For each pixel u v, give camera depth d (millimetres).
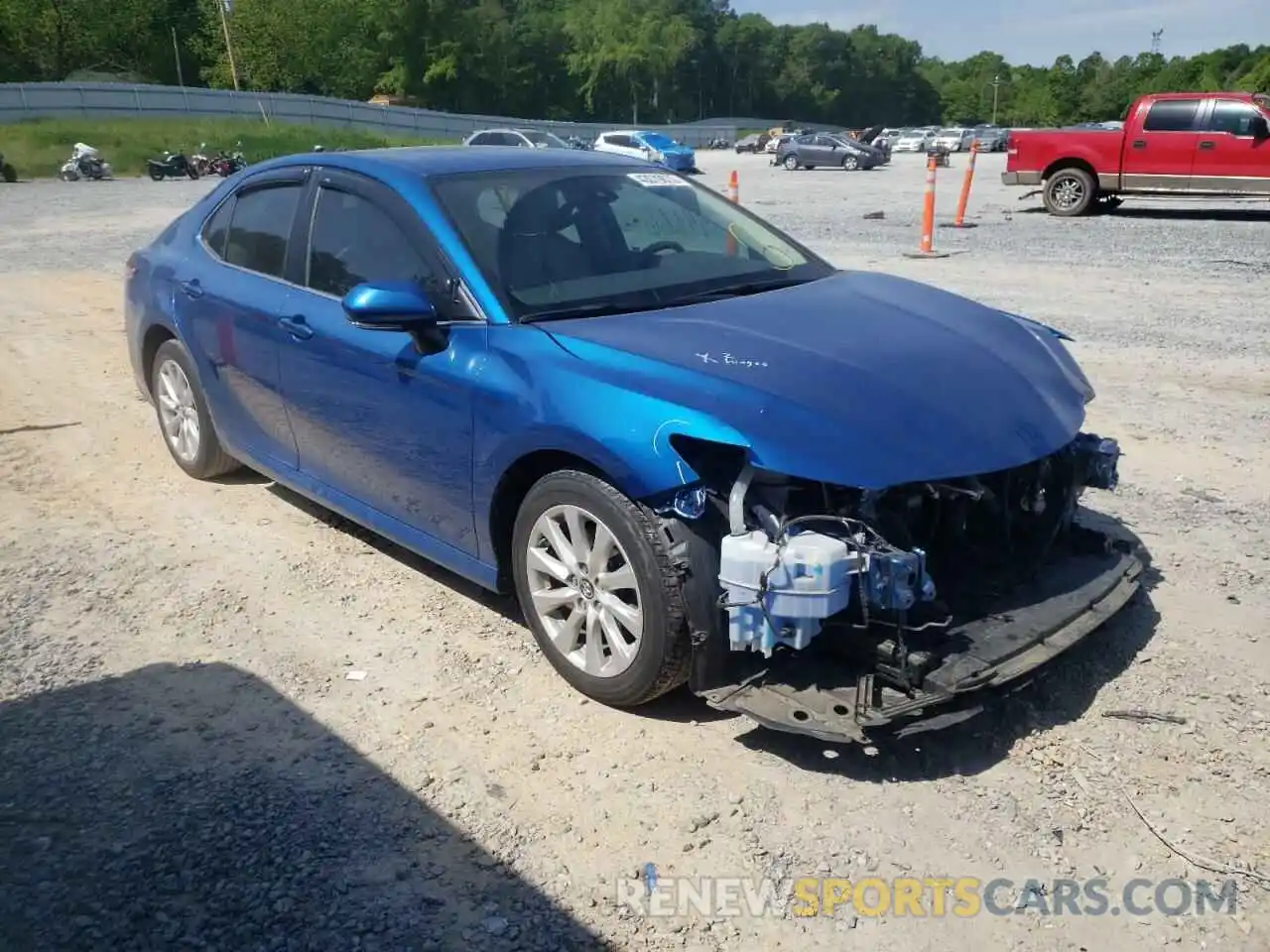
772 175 35688
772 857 2777
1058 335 4129
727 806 2965
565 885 2684
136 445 6215
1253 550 4543
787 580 2846
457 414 3629
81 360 8336
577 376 3291
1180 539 4664
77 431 6477
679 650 3139
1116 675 3578
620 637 3311
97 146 40562
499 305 3650
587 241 4039
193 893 2639
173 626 4039
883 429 3045
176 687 3602
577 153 4734
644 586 3125
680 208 4484
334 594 4289
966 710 3002
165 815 2932
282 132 49719
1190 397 6898
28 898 2623
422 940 2496
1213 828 2863
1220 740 3227
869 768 3125
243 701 3514
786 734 3289
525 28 108688
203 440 5379
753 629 2930
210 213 5324
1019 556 3467
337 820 2914
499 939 2504
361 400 4055
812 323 3639
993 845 2811
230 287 4844
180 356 5371
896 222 17297
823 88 141375
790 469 2924
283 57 75750
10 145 38438
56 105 48062
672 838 2846
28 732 3334
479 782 3078
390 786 3062
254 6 73250
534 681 3611
